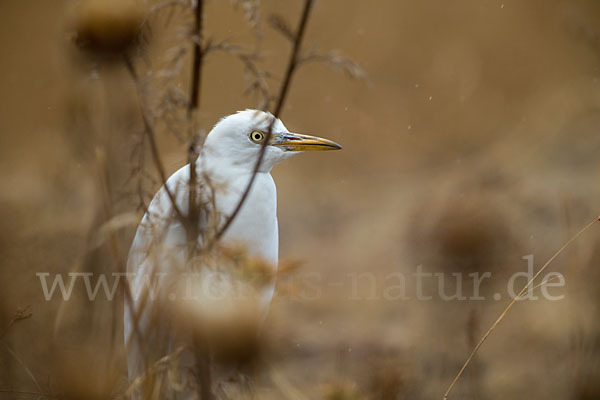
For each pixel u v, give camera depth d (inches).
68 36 211.5
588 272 375.2
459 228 358.3
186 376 205.8
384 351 417.1
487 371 414.3
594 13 741.9
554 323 438.9
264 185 315.3
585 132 697.6
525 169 660.7
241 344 169.0
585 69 773.9
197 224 222.5
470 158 782.5
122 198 223.1
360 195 782.5
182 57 223.5
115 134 281.9
